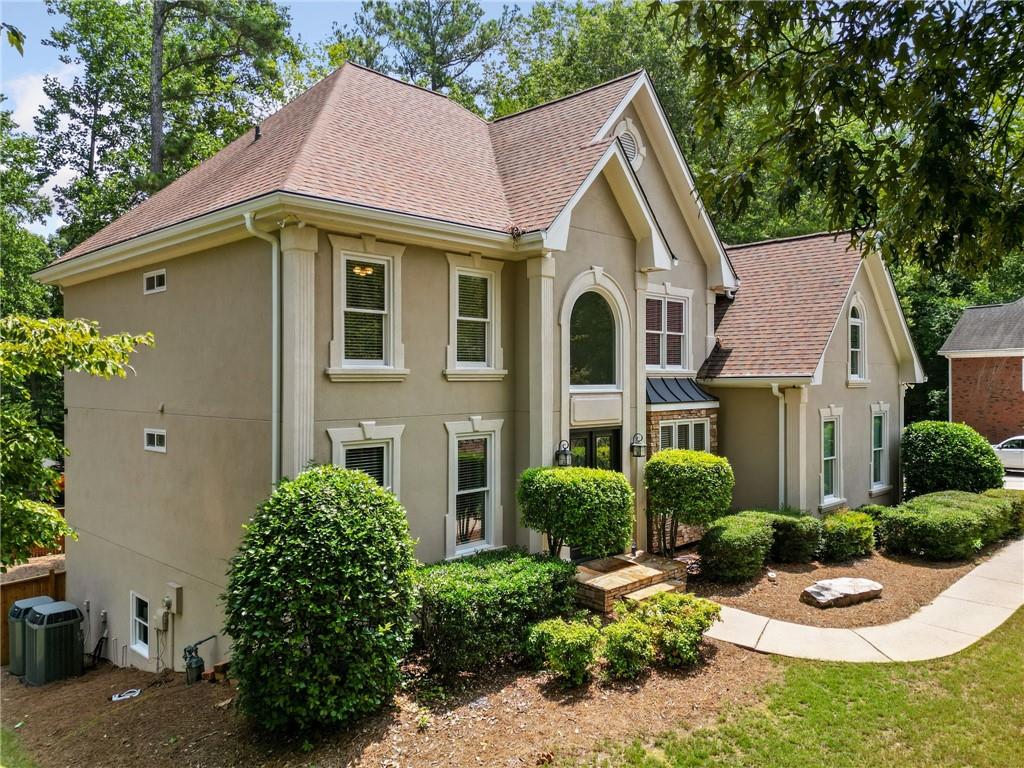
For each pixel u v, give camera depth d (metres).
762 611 9.70
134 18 26.12
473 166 12.26
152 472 11.27
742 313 16.22
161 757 6.43
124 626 11.96
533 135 13.47
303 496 6.91
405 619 6.91
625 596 9.55
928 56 5.15
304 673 6.07
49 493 8.89
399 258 9.56
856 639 8.62
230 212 8.58
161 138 23.48
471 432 10.57
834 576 11.59
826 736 6.23
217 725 6.99
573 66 27.67
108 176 25.44
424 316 9.95
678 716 6.59
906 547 13.11
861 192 5.79
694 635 7.77
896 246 6.28
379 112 11.98
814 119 5.83
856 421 16.28
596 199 11.68
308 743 6.08
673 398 13.73
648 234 12.27
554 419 10.96
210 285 9.93
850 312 16.11
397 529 7.16
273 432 8.61
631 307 12.39
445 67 33.94
